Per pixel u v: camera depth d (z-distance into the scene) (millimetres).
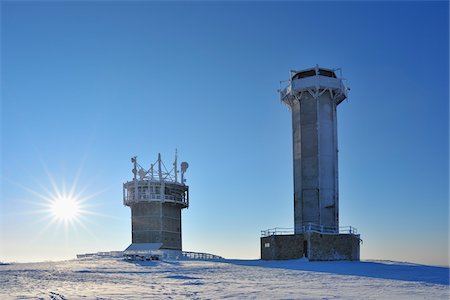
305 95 56281
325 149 54656
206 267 41000
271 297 19484
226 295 20094
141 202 66812
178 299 18609
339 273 33625
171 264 45125
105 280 27953
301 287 23828
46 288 22891
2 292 21047
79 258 55594
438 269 37375
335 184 54438
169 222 67438
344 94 56938
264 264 44250
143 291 21516
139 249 64062
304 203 53750
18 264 46875
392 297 19562
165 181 67875
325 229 51656
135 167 68812
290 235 48750
